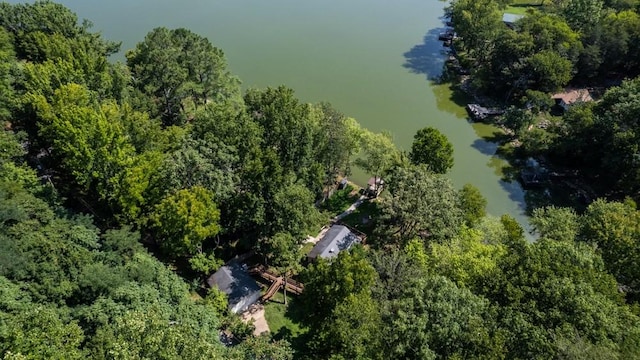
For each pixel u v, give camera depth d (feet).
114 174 223.71
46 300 163.73
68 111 222.69
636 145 284.41
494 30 416.87
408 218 232.12
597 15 432.25
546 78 381.19
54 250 177.17
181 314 173.37
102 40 358.84
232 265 231.71
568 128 329.93
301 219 221.66
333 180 292.20
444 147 281.95
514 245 198.49
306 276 200.54
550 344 146.41
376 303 179.63
